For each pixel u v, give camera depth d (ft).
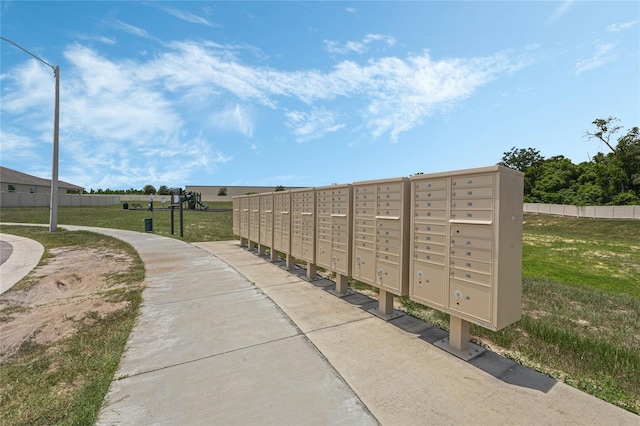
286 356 10.39
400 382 8.89
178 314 14.25
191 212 96.58
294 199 21.88
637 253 48.91
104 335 12.17
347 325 13.08
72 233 45.85
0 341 12.27
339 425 7.14
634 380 8.99
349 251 16.10
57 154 49.03
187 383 8.77
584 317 15.47
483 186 9.56
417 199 11.84
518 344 11.48
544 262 40.93
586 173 139.44
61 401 7.95
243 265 24.93
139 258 27.63
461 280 10.20
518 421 7.29
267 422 7.21
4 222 63.62
